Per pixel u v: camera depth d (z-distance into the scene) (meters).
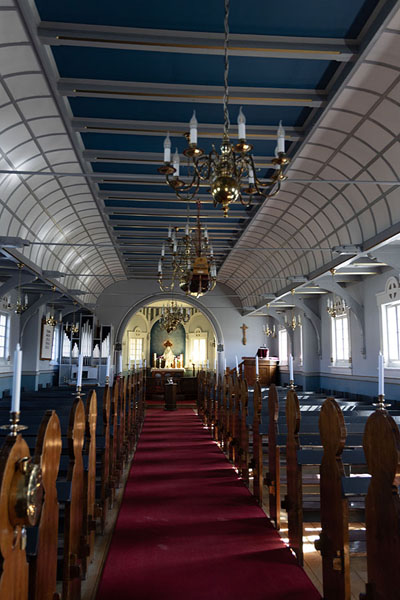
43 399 11.00
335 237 11.93
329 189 10.43
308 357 18.39
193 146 4.86
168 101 7.58
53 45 6.11
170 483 8.13
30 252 12.16
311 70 6.76
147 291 24.22
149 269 21.97
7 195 9.55
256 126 8.34
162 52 6.42
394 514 2.91
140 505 6.88
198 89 7.21
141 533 5.73
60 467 4.96
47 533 3.15
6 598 2.32
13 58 6.27
